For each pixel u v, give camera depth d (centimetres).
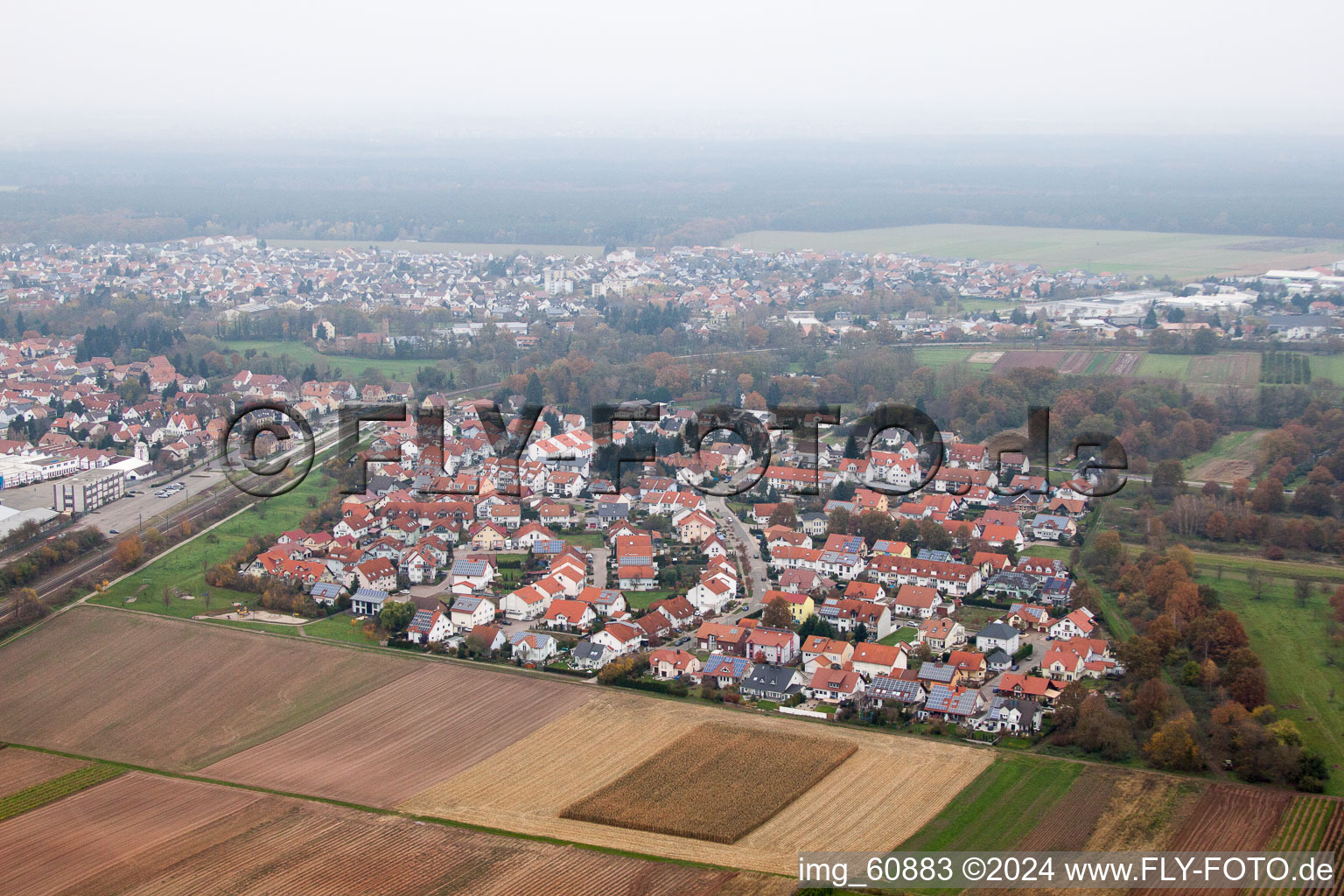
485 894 16338
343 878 16788
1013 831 17825
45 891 16688
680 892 16262
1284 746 19512
